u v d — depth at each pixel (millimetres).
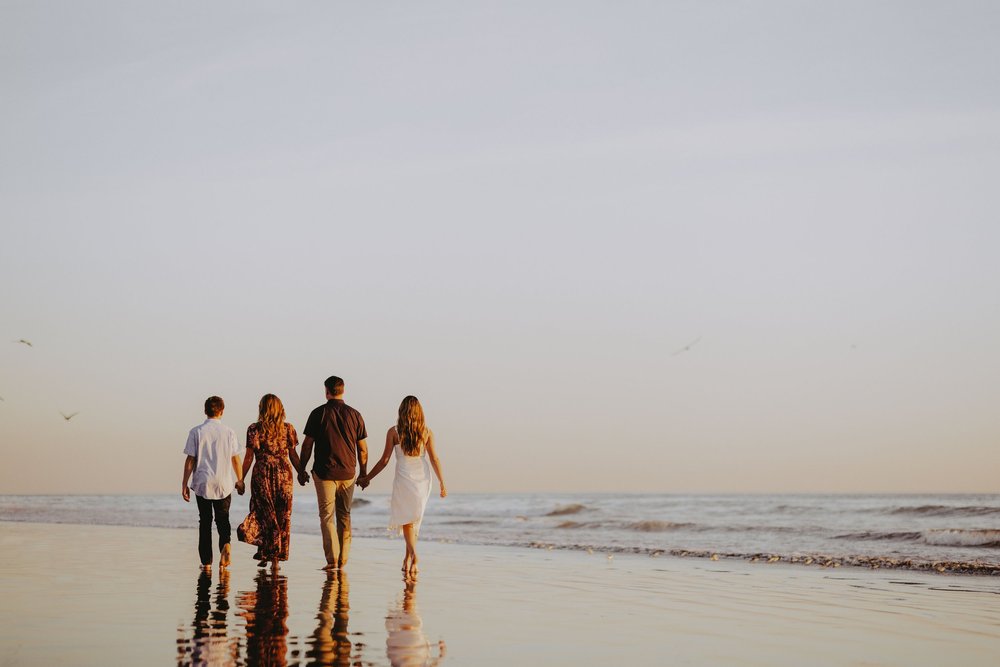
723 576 9312
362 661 4355
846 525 24125
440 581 8453
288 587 7531
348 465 9008
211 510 8945
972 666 4559
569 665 4391
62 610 5941
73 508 42125
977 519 26000
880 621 6082
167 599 6602
